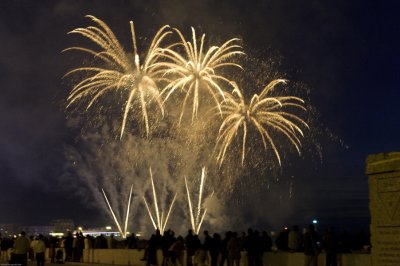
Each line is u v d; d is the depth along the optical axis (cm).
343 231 2383
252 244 2430
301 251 2372
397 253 1001
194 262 2677
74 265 3678
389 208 1023
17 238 2659
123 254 3469
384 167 1034
